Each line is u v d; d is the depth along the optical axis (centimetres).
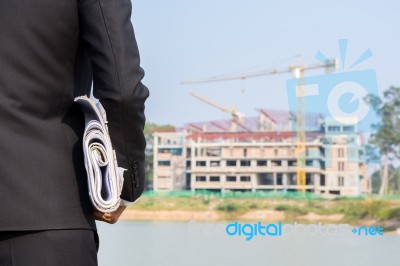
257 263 707
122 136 142
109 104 139
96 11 139
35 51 136
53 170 136
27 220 131
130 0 146
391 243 912
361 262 716
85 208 138
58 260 132
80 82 147
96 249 143
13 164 133
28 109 136
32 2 136
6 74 135
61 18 138
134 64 140
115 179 138
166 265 709
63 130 140
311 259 754
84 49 146
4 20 136
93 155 137
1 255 133
